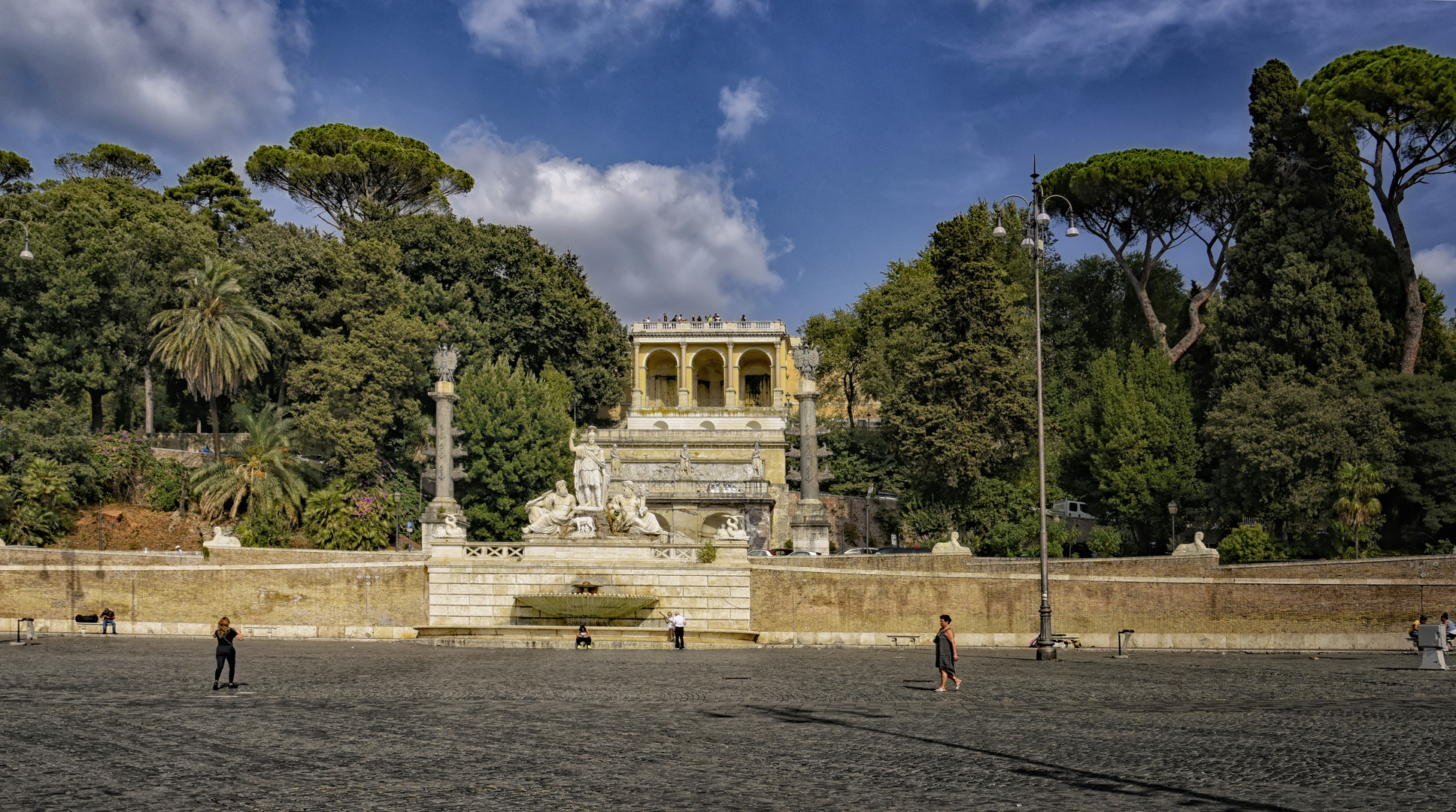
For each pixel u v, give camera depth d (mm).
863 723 19609
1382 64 59250
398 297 69938
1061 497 68875
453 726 19062
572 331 84625
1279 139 63406
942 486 63219
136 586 44125
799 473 63656
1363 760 15812
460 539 45781
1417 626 36750
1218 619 42875
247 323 62375
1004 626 44625
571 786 14109
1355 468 51750
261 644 40281
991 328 63625
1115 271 84125
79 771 14844
